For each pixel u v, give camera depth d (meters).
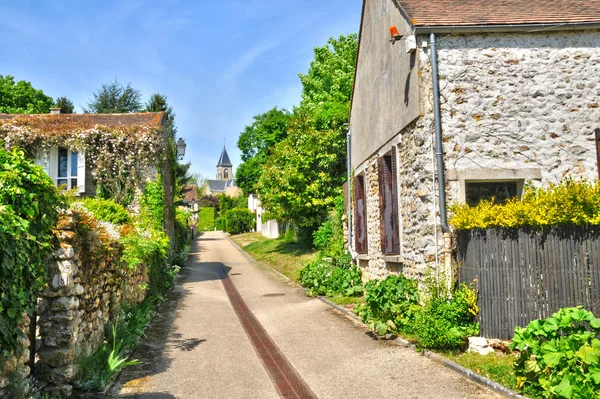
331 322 10.45
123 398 6.09
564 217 6.72
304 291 15.34
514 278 7.21
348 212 16.62
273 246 31.67
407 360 7.39
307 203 23.62
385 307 8.77
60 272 6.00
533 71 8.84
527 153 8.73
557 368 5.23
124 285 9.53
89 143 17.81
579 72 8.88
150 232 14.07
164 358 7.95
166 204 20.67
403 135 9.91
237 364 7.55
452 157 8.69
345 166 24.48
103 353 6.95
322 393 6.19
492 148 8.73
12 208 4.66
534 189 7.91
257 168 40.19
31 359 5.77
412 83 9.10
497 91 8.80
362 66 13.95
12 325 4.48
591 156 8.76
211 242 46.31
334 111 24.22
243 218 58.88
